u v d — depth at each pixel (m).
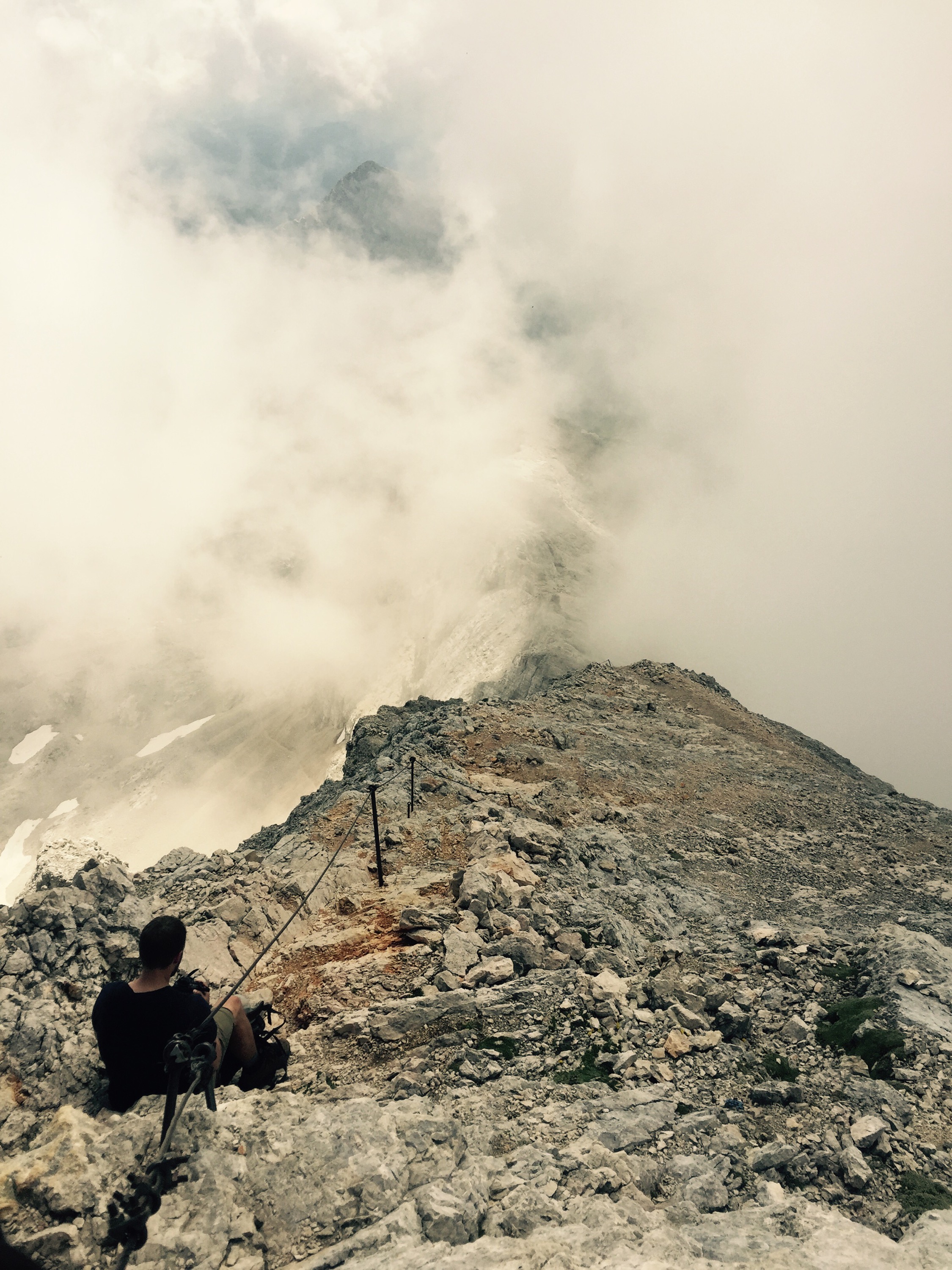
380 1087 10.58
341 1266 5.37
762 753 41.50
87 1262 5.08
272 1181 6.08
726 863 27.17
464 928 15.36
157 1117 6.45
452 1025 11.97
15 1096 7.91
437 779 28.16
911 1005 12.30
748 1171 8.50
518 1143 8.34
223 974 14.45
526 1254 5.46
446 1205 6.15
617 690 50.28
